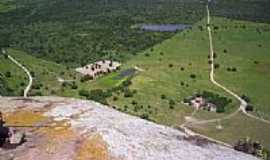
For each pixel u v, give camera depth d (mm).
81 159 11977
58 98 16766
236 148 18438
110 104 115875
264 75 150625
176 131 14922
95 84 139375
